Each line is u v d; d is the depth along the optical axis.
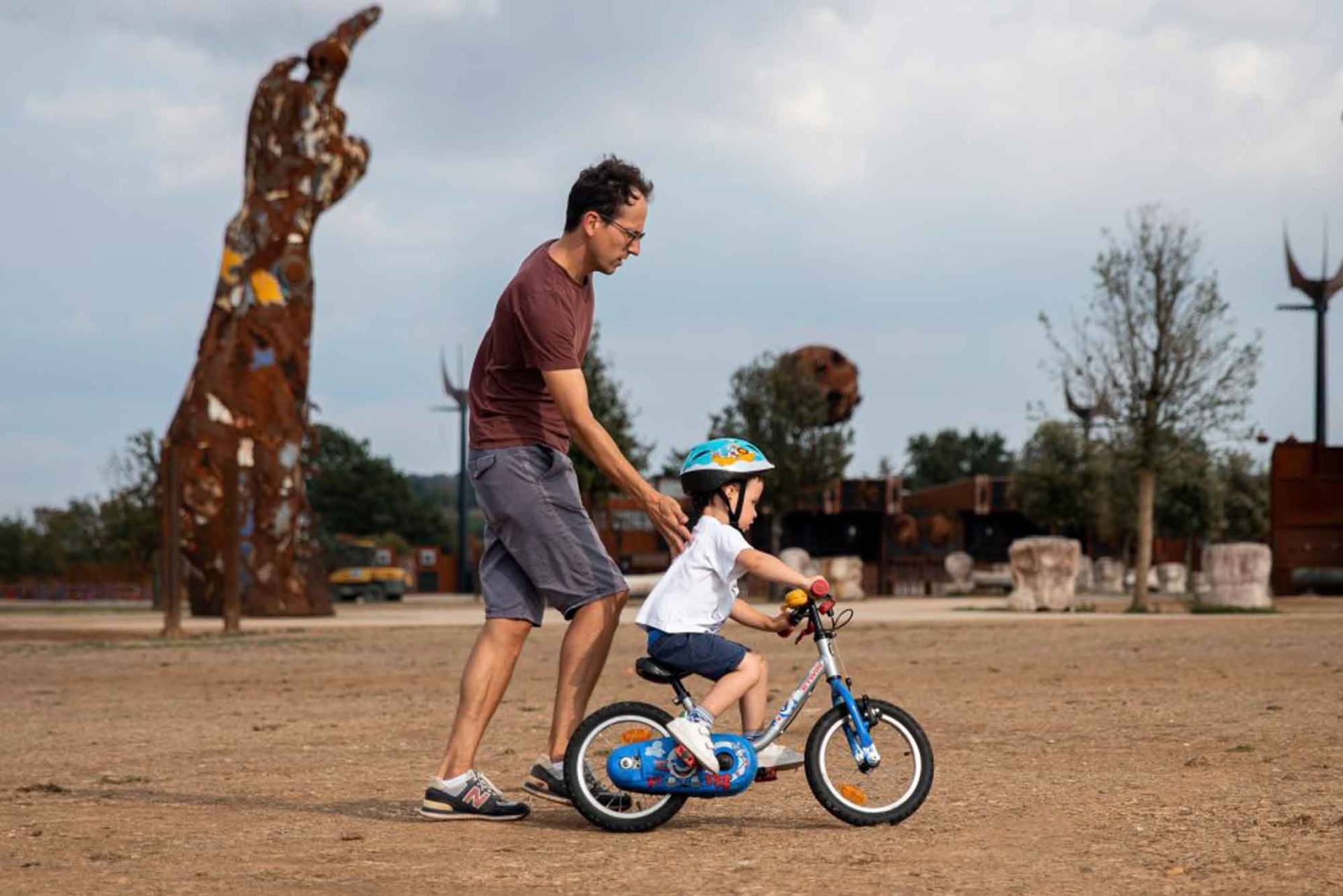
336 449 116.62
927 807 7.21
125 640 28.08
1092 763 8.86
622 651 22.89
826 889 5.19
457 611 45.72
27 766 9.80
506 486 7.11
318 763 9.77
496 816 7.07
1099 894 5.00
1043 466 63.19
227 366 36.91
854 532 65.75
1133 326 37.16
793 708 6.73
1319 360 53.16
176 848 6.30
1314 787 7.55
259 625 33.34
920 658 19.55
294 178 37.12
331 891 5.28
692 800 7.64
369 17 38.38
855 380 59.88
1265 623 26.86
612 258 7.05
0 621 38.69
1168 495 59.31
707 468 6.75
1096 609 38.66
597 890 5.27
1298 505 46.91
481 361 7.27
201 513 37.09
